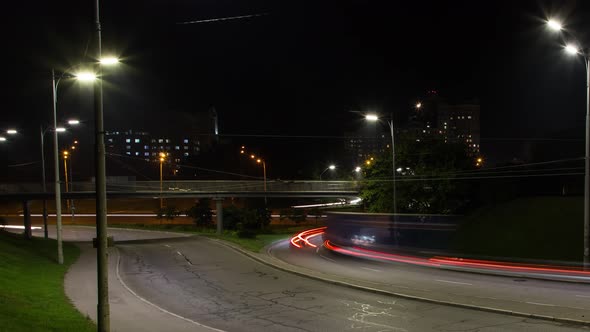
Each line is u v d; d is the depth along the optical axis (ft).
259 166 453.58
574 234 98.07
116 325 51.08
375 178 149.28
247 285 78.18
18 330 39.42
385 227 135.23
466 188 139.33
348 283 73.87
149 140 586.04
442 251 112.06
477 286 69.56
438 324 48.67
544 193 148.77
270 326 50.57
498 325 47.44
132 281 83.20
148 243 149.79
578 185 149.59
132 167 520.83
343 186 197.06
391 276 82.33
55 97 99.25
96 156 39.45
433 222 126.31
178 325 51.26
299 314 55.93
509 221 115.14
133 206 320.70
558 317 48.21
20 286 63.57
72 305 58.95
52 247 125.39
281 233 198.49
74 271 91.40
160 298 68.03
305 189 197.67
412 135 151.23
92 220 250.57
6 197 150.10
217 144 501.15
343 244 144.66
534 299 58.85
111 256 115.85
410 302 60.49
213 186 190.39
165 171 508.53
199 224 214.90
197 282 82.02
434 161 144.77
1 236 116.37
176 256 118.32
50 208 304.50
